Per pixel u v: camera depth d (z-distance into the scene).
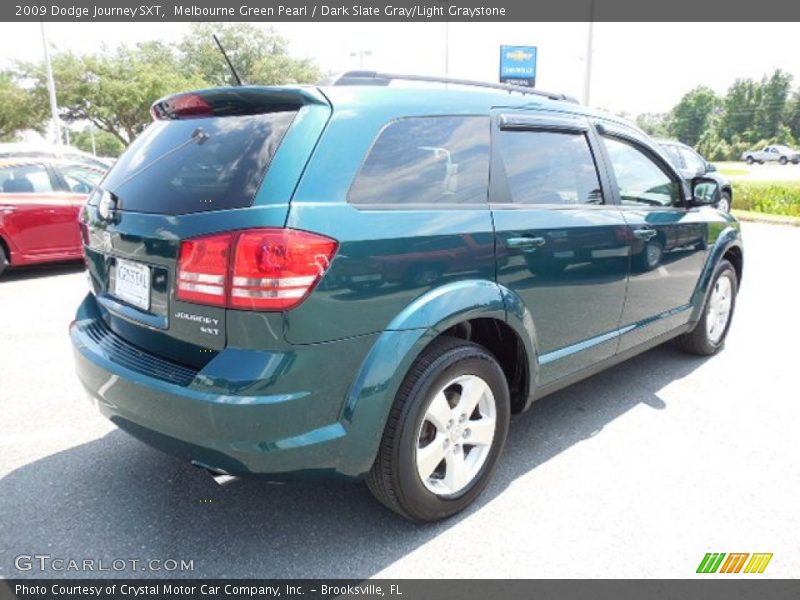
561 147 3.09
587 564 2.34
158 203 2.27
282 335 1.97
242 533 2.51
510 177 2.76
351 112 2.23
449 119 2.56
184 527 2.54
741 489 2.81
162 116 2.75
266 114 2.26
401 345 2.21
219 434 1.99
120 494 2.76
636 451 3.17
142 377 2.17
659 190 3.79
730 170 39.25
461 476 2.59
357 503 2.73
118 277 2.47
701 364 4.46
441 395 2.43
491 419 2.67
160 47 37.66
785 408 3.69
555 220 2.86
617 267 3.25
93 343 2.53
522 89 3.20
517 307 2.65
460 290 2.40
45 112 33.34
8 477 2.89
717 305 4.54
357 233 2.10
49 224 7.48
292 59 39.59
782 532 2.51
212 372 2.00
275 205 1.98
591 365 3.29
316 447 2.10
